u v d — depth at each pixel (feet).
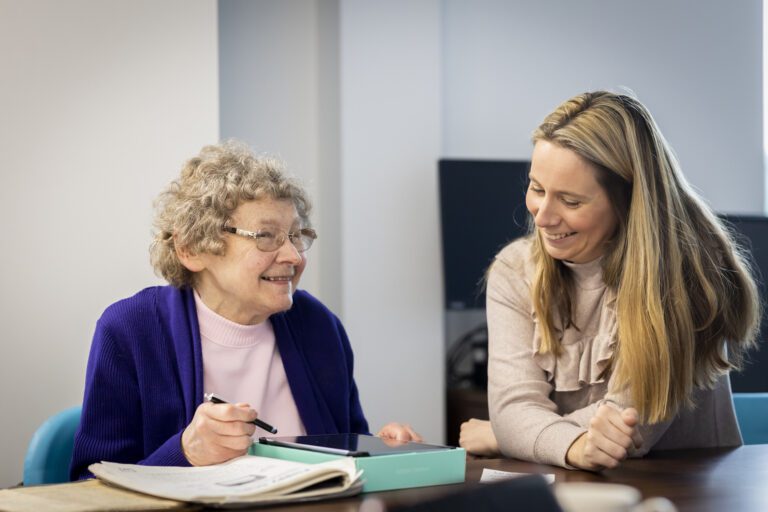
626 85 14.80
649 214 6.06
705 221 6.43
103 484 4.47
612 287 6.34
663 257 6.11
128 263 10.89
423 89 13.10
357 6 12.80
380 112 12.90
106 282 10.82
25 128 10.60
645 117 6.23
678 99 15.07
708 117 15.21
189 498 3.89
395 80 12.97
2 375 10.53
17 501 4.04
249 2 13.02
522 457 5.88
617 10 14.74
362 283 12.76
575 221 6.07
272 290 5.95
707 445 6.59
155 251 6.20
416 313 13.01
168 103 11.07
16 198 10.58
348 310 12.69
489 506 3.01
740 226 11.76
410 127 13.03
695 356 6.31
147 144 11.00
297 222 6.07
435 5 13.14
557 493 3.17
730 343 6.60
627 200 6.16
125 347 5.91
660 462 5.64
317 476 4.14
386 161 12.92
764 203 15.47
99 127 10.84
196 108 11.16
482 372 13.44
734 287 6.44
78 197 10.76
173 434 5.82
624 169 6.04
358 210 12.76
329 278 13.07
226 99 12.89
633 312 6.01
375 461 4.35
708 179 15.19
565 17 14.46
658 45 14.96
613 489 3.23
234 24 12.94
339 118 12.74
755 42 15.43
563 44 14.46
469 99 13.93
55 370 10.67
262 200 5.90
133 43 10.97
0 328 10.53
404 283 12.96
